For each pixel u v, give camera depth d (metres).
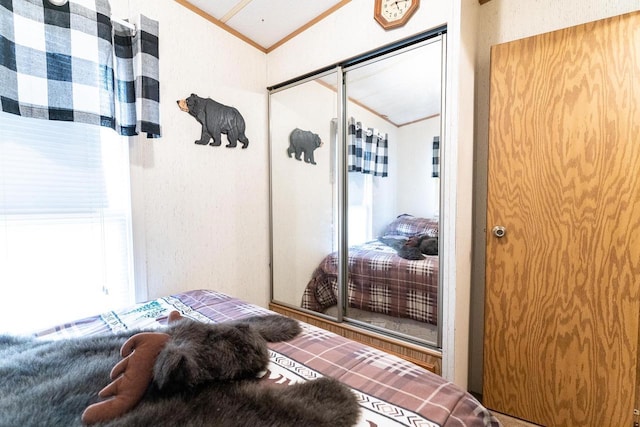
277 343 1.04
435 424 0.66
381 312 1.80
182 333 0.82
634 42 1.20
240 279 2.10
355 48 1.71
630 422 1.25
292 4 1.77
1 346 0.94
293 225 2.18
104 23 1.28
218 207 1.94
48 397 0.68
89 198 1.43
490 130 1.50
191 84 1.76
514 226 1.46
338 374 0.85
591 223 1.30
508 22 1.61
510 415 1.51
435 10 1.42
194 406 0.66
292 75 2.05
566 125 1.33
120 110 1.38
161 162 1.63
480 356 1.77
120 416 0.63
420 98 1.55
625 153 1.23
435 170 1.53
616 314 1.27
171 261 1.70
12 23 1.06
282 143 2.20
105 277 1.48
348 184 1.89
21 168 1.24
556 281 1.38
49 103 1.15
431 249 1.57
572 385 1.36
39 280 1.30
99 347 0.91
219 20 1.88
